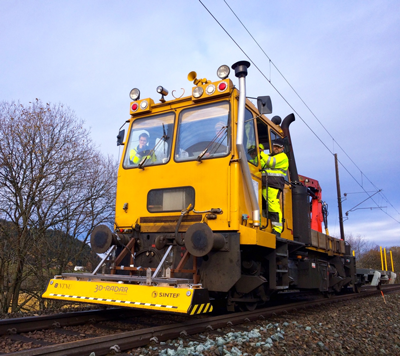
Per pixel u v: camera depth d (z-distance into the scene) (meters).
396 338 5.16
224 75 5.86
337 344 4.35
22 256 11.34
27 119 11.75
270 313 6.27
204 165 5.70
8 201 11.46
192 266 5.50
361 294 12.68
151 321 5.51
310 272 7.85
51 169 11.95
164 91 6.48
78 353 3.39
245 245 5.52
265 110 5.52
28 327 4.48
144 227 6.02
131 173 6.43
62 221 12.41
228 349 3.76
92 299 4.78
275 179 6.43
